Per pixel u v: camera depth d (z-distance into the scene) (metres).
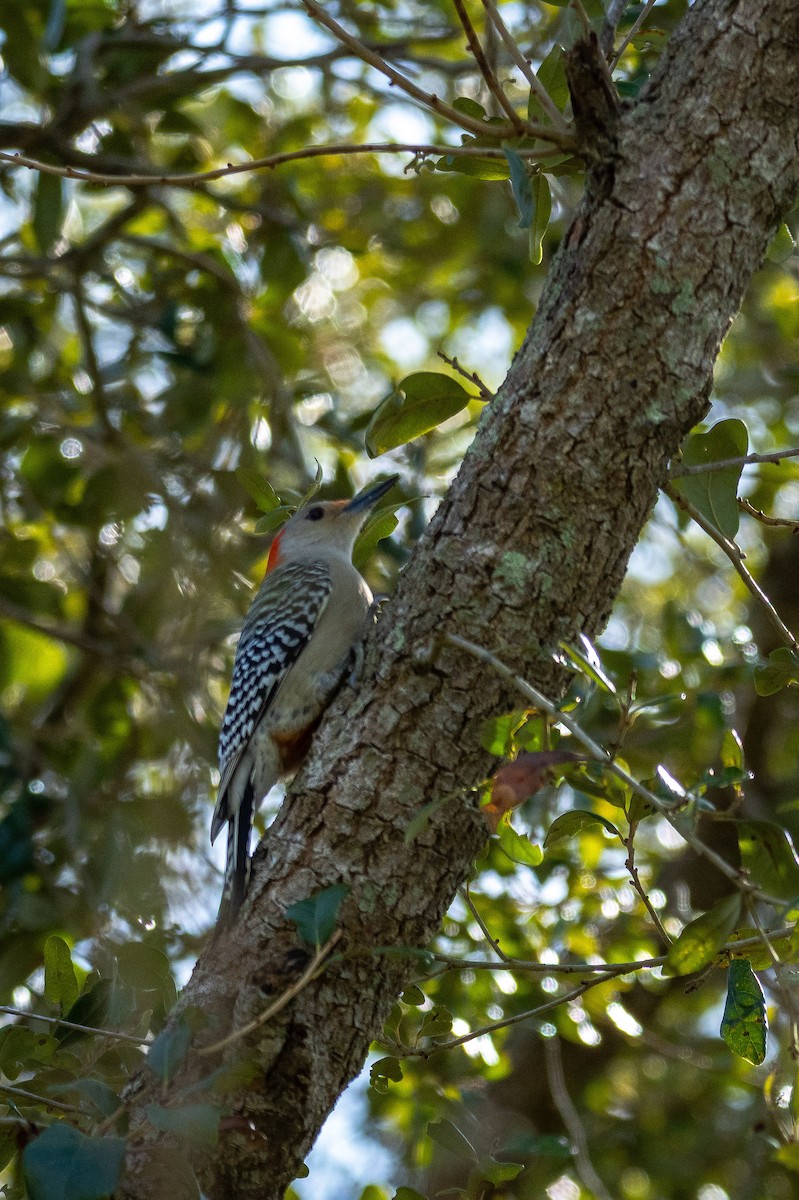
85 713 13.26
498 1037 10.06
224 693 14.76
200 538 13.09
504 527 6.46
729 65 6.54
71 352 16.11
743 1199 11.66
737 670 10.76
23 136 12.84
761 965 6.89
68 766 12.59
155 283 13.95
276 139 15.84
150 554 13.16
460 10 6.07
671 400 6.41
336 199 16.98
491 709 6.47
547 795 10.78
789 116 6.55
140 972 7.29
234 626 13.15
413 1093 9.79
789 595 15.69
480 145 7.43
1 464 13.69
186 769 12.44
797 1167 8.47
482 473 6.55
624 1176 13.26
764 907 7.93
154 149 15.88
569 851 11.12
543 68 7.44
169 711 12.66
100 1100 5.81
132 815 11.80
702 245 6.41
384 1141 13.48
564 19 7.63
